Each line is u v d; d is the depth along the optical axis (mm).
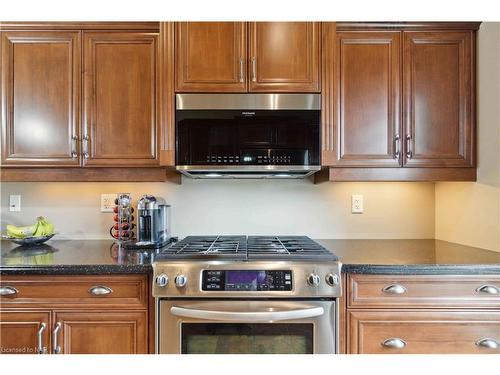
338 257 1486
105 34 1790
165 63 1747
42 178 1804
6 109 1785
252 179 2146
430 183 2145
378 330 1430
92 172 1812
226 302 1386
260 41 1755
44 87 1790
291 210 2141
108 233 2121
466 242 1871
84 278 1431
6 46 1784
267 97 1742
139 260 1502
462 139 1798
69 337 1428
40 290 1430
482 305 1427
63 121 1792
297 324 1399
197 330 1403
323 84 1760
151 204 1842
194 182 2139
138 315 1430
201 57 1750
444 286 1436
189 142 1739
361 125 1791
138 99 1784
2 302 1424
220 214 2145
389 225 2131
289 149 1745
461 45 1798
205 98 1740
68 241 2047
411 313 1430
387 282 1439
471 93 1792
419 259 1524
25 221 2107
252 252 1511
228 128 1740
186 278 1386
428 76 1798
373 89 1795
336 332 1401
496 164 1672
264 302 1386
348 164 1781
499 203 1659
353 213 2135
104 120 1788
